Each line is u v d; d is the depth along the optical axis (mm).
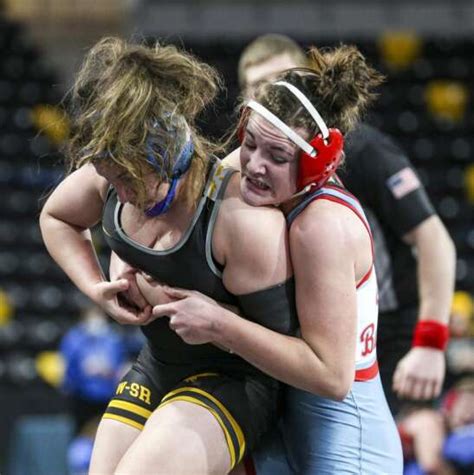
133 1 29906
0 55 28922
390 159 7605
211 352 5637
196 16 30219
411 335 7992
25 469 16172
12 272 22578
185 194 5180
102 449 5730
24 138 26156
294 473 5797
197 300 5133
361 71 5305
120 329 19156
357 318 5266
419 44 29812
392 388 8000
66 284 22516
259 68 7773
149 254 5273
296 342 5172
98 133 4906
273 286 5203
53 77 28438
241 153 5168
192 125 5223
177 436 5242
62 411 16844
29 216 23953
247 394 5570
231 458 5395
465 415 11445
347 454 5613
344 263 5164
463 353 16469
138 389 5863
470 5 30984
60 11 29891
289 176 5098
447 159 26094
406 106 27766
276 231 5176
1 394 16922
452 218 23984
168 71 5055
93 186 5820
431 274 7629
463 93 28281
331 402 5629
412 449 11117
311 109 5098
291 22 30438
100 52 5156
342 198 5324
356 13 30688
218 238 5176
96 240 20922
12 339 20828
